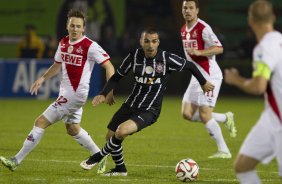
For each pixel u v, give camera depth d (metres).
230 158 30.28
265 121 17.53
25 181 23.33
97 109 54.34
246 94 69.19
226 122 33.44
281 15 71.62
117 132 23.33
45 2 70.69
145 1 71.75
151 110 23.72
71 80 24.86
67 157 29.41
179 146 34.25
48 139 35.78
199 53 27.73
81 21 24.58
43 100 61.50
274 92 17.39
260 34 17.53
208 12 72.31
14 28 70.81
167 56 23.56
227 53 70.75
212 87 24.19
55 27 70.94
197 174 23.84
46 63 62.22
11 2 70.56
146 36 23.08
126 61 23.86
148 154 30.98
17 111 51.38
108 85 23.91
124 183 23.25
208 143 35.75
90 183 23.08
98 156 24.34
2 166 26.47
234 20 72.25
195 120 30.98
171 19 72.12
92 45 24.66
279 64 17.27
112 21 70.62
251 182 17.78
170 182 23.70
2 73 62.41
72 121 25.58
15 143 34.16
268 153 17.59
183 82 68.19
